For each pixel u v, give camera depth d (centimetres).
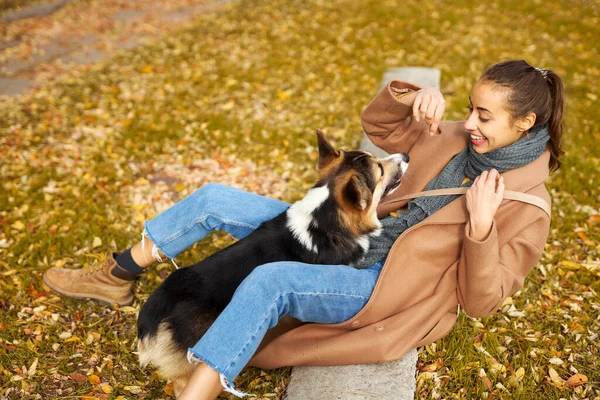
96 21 955
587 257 362
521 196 218
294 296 217
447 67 701
